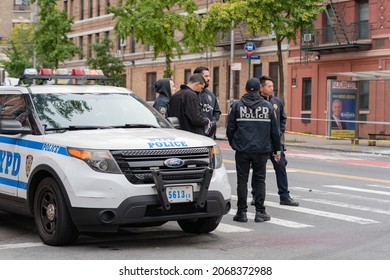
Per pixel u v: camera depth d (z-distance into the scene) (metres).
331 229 11.12
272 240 10.08
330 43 40.19
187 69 52.97
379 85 37.44
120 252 9.09
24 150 9.97
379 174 20.70
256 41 45.91
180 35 53.34
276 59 45.03
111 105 10.61
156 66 56.53
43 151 9.53
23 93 10.57
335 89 35.50
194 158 9.34
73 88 10.81
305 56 42.34
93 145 8.98
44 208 9.59
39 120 10.03
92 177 8.84
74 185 8.91
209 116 12.95
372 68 38.38
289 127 44.09
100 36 63.41
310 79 42.66
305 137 40.44
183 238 10.20
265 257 8.84
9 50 70.00
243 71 47.44
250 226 11.34
